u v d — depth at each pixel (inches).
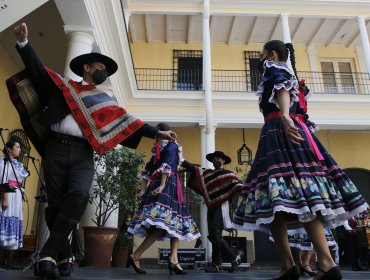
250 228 76.1
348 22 502.3
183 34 529.7
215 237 199.0
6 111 291.9
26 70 88.0
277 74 79.8
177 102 416.5
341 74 538.3
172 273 155.6
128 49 339.0
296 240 173.9
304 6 460.4
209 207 202.5
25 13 155.7
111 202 293.0
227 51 541.3
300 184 70.9
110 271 164.6
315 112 426.3
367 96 426.0
